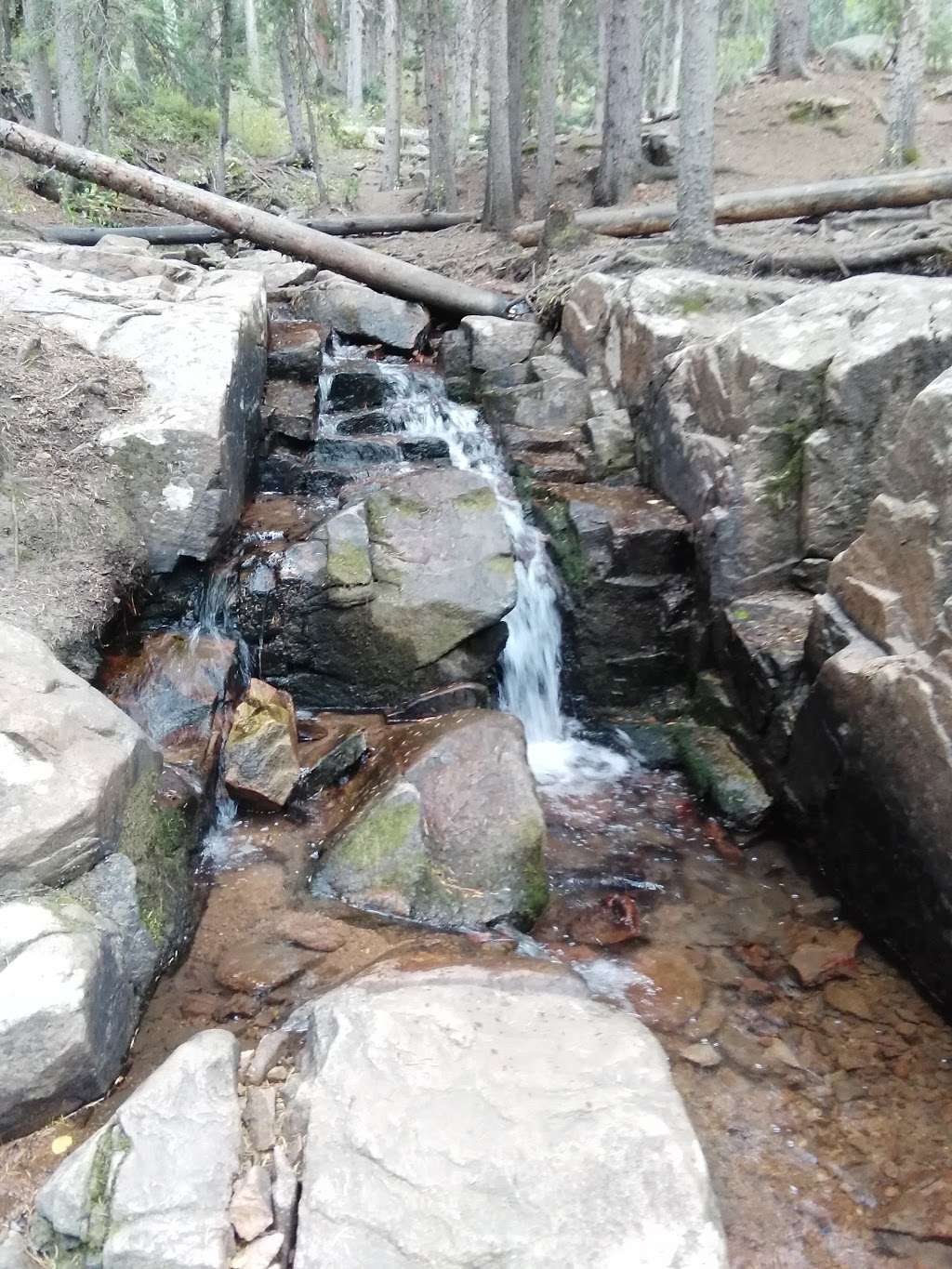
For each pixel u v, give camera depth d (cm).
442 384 953
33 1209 288
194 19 1823
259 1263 261
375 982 388
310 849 509
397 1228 261
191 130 2112
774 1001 444
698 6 923
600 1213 265
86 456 572
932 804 418
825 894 521
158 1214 270
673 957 471
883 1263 327
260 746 533
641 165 1504
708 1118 381
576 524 699
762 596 620
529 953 457
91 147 1680
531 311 1020
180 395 614
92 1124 330
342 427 866
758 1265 324
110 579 541
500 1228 260
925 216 1071
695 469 669
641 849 560
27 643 427
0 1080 311
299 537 654
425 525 658
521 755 525
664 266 978
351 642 611
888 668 448
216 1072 314
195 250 1186
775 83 1891
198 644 576
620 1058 323
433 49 1523
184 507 575
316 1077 312
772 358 599
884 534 477
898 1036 424
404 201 1891
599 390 847
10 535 531
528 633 688
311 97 2170
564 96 2350
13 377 595
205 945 437
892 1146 371
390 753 556
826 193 1089
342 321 1027
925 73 2042
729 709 624
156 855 426
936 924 427
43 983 321
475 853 485
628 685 693
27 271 780
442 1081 306
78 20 1455
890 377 564
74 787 370
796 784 538
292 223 1062
